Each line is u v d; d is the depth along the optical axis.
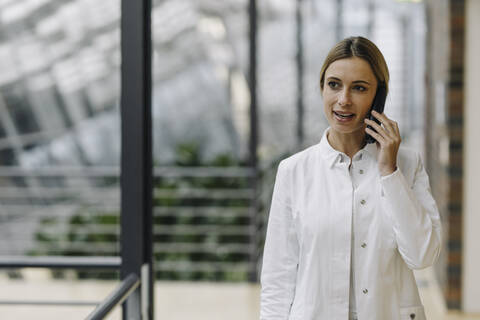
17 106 6.48
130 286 1.68
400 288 1.41
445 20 4.02
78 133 7.00
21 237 6.07
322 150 1.48
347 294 1.39
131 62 1.77
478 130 3.83
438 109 4.48
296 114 6.81
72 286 4.71
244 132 7.93
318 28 6.76
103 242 5.52
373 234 1.39
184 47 7.62
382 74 1.39
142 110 1.78
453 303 3.92
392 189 1.34
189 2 7.09
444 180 4.05
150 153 1.86
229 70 7.84
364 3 6.58
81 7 6.07
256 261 4.80
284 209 1.49
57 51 6.33
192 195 5.69
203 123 7.89
